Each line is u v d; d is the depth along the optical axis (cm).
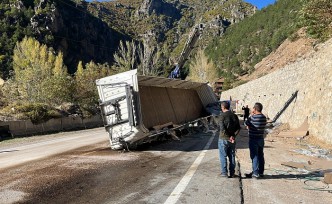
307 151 1266
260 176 837
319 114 1619
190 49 5397
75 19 16412
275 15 13862
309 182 789
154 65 6334
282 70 2961
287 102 2378
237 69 13262
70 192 717
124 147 1395
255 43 13938
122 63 6147
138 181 812
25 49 7862
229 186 746
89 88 4769
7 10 13825
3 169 1044
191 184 770
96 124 4544
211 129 2372
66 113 4106
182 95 2334
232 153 841
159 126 1584
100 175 891
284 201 638
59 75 4725
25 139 2577
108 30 19175
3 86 4606
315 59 2050
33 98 4297
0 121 2788
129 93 1316
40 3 14675
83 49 16100
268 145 1458
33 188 759
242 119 3625
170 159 1145
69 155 1323
